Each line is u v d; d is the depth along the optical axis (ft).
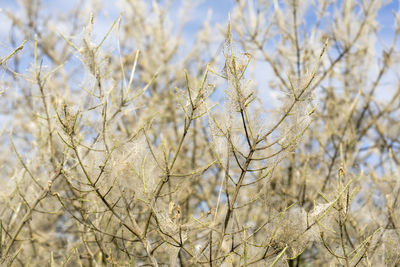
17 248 12.42
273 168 8.24
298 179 14.75
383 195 11.90
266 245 8.38
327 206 8.54
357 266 9.11
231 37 7.63
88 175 9.01
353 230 11.16
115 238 10.02
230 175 8.82
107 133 9.30
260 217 10.77
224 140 8.38
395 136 17.12
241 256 8.78
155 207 8.73
